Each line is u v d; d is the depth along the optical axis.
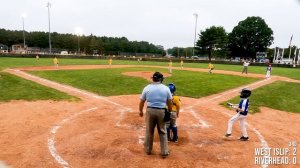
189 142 7.35
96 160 5.98
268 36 81.81
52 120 9.14
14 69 25.06
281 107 13.32
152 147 6.37
